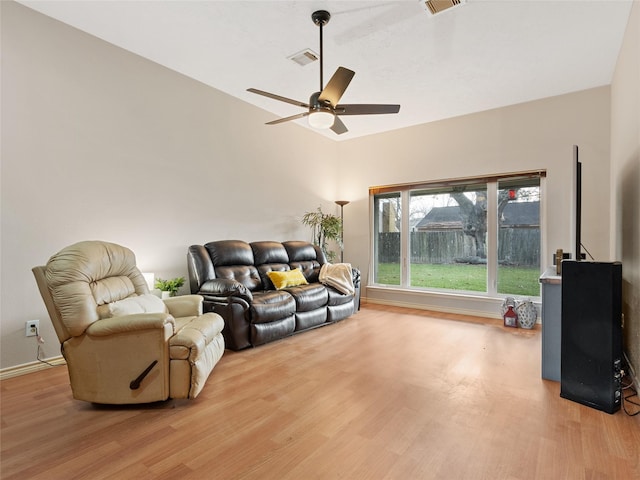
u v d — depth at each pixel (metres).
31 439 1.77
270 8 2.58
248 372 2.68
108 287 2.35
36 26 2.71
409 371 2.69
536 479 1.47
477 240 4.79
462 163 4.74
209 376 2.60
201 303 2.99
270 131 4.81
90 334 2.06
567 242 4.03
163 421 1.95
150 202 3.47
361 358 2.99
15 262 2.62
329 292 4.15
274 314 3.39
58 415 2.03
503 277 4.56
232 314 3.15
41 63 2.74
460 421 1.95
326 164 5.82
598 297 2.09
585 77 3.62
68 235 2.89
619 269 2.09
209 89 4.00
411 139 5.21
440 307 4.96
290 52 3.21
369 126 5.22
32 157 2.70
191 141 3.83
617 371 2.05
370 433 1.83
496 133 4.48
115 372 2.08
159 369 2.10
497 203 4.59
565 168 4.04
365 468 1.55
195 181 3.87
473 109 4.52
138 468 1.55
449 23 2.72
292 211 5.17
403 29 2.80
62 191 2.86
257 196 4.62
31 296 2.70
